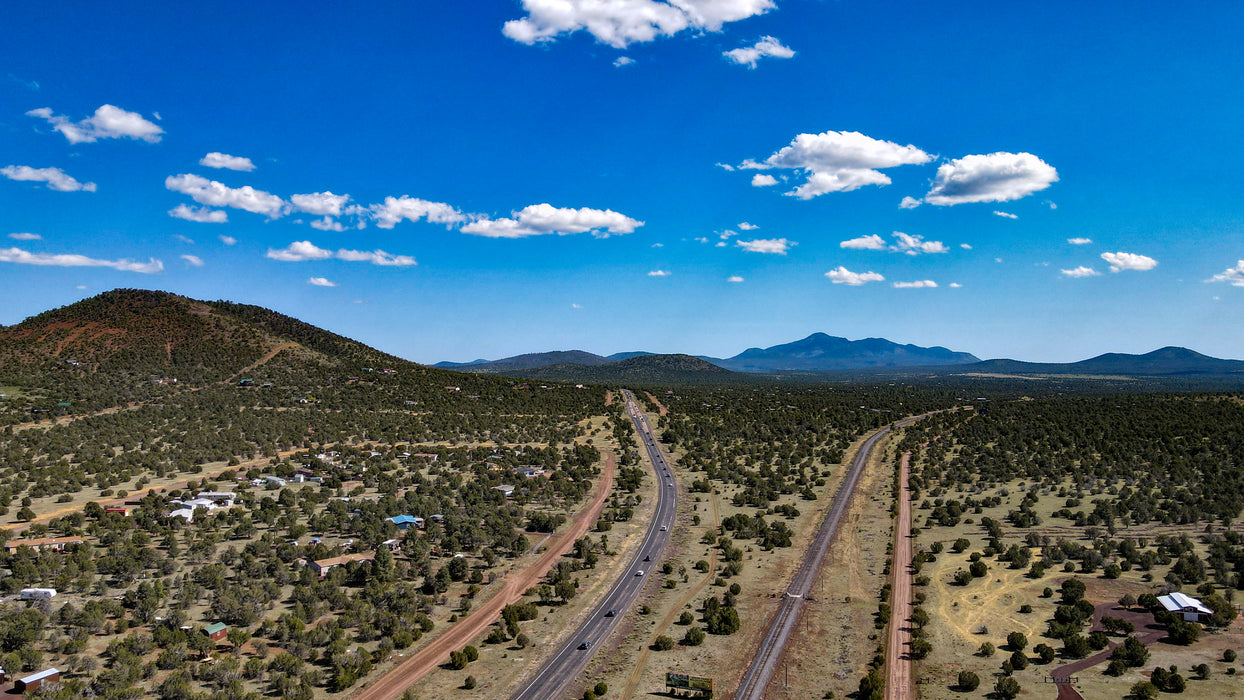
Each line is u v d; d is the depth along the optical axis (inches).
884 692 3208.7
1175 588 4133.9
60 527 5088.6
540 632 3914.9
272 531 5364.2
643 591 4559.5
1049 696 3078.2
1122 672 3248.0
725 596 4370.1
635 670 3479.3
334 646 3447.3
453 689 3282.5
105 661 3267.7
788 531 5782.5
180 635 3440.0
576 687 3321.9
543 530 5866.1
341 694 3196.4
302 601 3971.5
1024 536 5482.3
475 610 4212.6
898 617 4055.1
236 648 3472.0
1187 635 3516.2
